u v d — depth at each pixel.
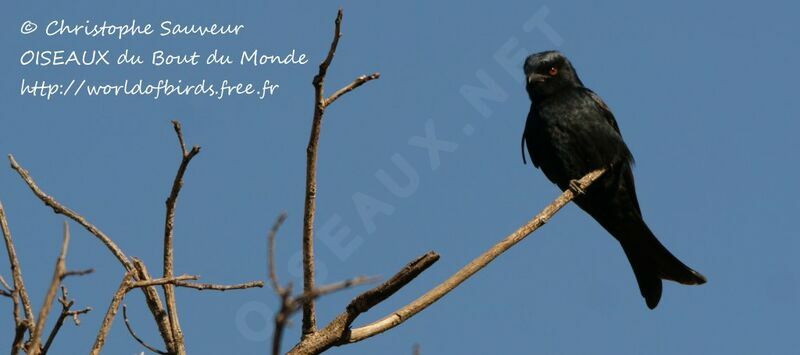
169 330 7.85
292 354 8.02
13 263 6.93
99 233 7.93
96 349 6.50
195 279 6.98
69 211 7.87
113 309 6.63
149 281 6.84
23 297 6.82
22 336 5.95
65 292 6.57
